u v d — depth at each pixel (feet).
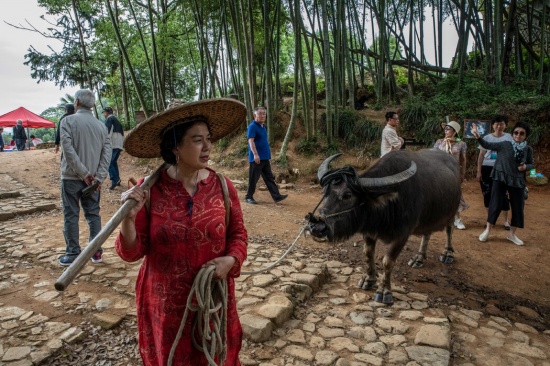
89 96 13.89
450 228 16.71
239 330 6.18
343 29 38.47
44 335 9.75
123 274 13.43
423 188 13.41
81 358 9.21
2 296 11.82
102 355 9.36
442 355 9.72
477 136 18.90
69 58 58.80
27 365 8.63
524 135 18.15
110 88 68.03
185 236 5.34
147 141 5.82
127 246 5.19
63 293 12.06
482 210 25.39
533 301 14.02
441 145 20.49
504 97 35.50
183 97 70.69
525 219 23.38
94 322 10.53
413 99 39.88
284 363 9.30
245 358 9.38
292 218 22.34
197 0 38.40
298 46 33.06
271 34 38.58
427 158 15.39
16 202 23.65
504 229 21.47
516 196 18.89
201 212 5.46
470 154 33.94
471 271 16.22
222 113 5.86
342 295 13.16
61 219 20.58
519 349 10.53
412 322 11.44
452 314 12.37
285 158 33.42
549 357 10.25
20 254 15.02
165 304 5.39
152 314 5.59
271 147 35.73
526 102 34.50
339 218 11.63
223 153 37.11
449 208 15.07
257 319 10.55
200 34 41.06
